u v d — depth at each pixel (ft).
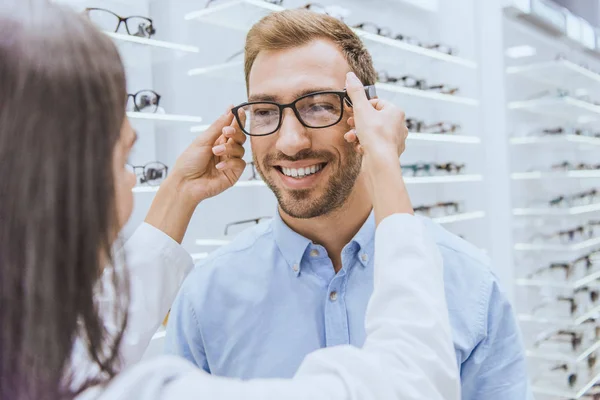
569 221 13.39
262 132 2.89
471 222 12.52
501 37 12.01
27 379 1.45
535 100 12.05
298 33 2.74
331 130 2.76
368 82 3.08
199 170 3.05
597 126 13.98
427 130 11.85
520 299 12.22
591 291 12.35
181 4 8.72
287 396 1.60
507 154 12.03
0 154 1.41
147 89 8.16
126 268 1.68
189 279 3.27
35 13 1.50
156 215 2.99
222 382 1.65
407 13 12.59
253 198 9.73
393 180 2.20
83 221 1.51
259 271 3.15
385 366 1.76
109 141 1.57
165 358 1.72
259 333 3.08
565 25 12.82
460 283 3.05
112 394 1.52
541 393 11.03
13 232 1.43
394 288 2.00
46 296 1.43
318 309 3.05
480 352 3.04
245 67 3.03
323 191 2.87
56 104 1.45
